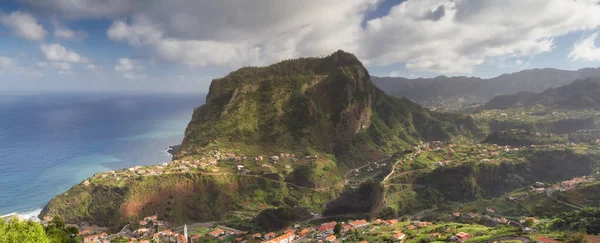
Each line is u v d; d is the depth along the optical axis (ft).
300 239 543.39
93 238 589.32
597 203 614.75
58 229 281.95
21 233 197.67
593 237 353.92
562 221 484.33
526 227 506.48
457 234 436.35
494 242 373.20
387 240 467.11
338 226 560.61
